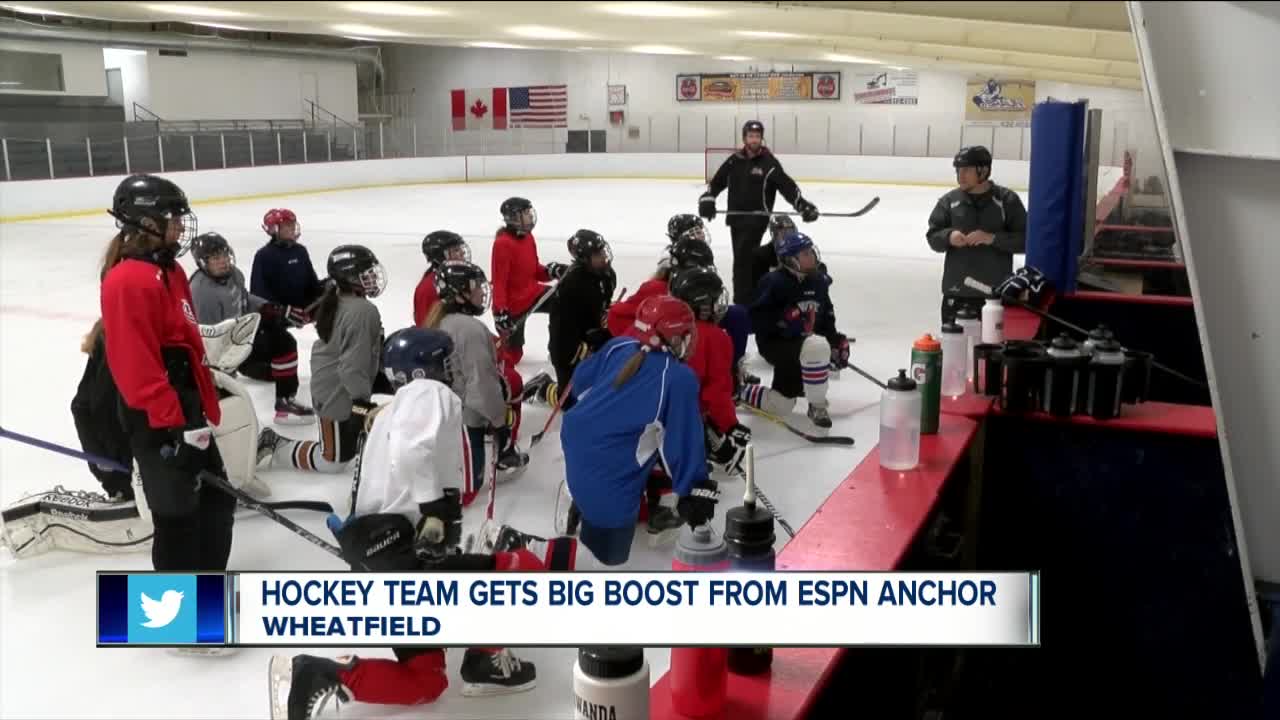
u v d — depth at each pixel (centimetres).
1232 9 138
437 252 488
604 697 148
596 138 2933
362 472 248
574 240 454
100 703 255
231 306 489
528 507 386
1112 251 674
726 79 2905
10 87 2166
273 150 2233
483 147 3192
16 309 865
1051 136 497
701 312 350
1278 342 161
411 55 3253
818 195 2081
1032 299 456
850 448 454
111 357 259
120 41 2323
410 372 253
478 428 371
